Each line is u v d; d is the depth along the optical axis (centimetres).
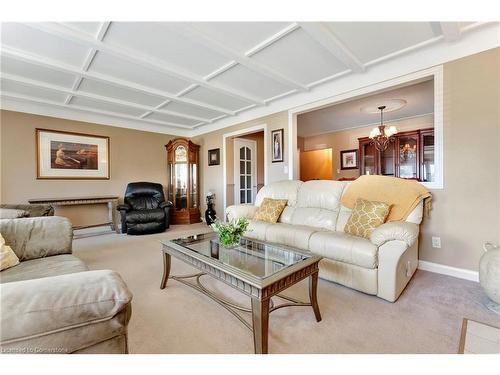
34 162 418
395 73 277
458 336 149
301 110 379
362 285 206
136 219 435
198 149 595
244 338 150
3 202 391
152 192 508
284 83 329
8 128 394
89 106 425
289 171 401
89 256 313
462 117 235
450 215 243
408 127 532
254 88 357
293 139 398
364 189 268
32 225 181
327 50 253
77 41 229
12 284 73
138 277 247
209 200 547
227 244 208
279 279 139
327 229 275
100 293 75
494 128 219
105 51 247
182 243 221
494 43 217
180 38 232
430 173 488
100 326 75
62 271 150
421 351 136
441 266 249
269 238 283
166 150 587
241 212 347
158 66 281
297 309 185
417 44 243
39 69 290
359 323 165
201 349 140
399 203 238
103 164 492
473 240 230
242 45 243
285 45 244
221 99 401
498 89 216
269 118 433
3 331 62
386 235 196
